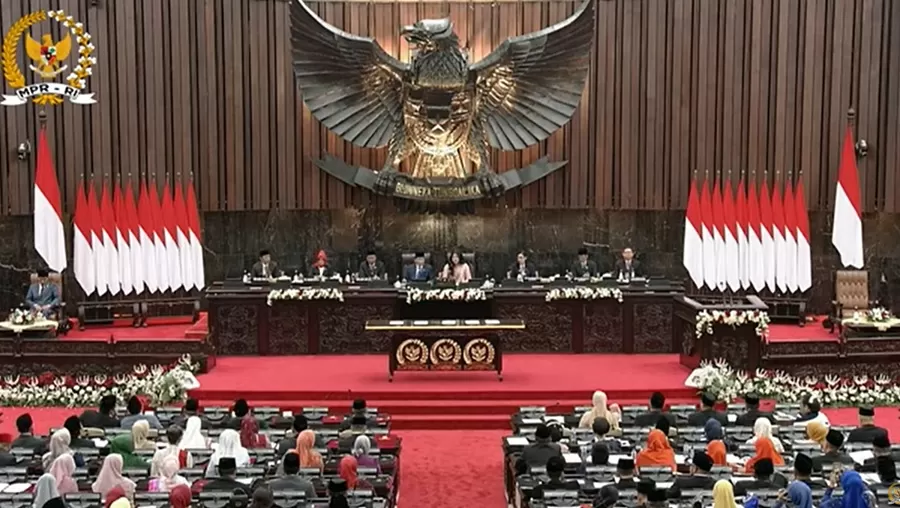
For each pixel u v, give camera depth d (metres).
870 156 24.73
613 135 25.30
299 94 25.11
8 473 11.80
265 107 25.09
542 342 22.94
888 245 25.73
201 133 24.89
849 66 24.66
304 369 20.98
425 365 19.89
